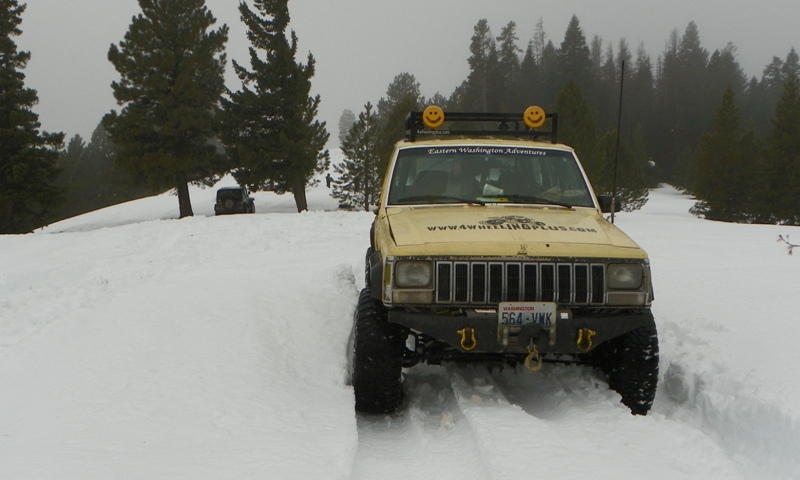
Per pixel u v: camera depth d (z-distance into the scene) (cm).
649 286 421
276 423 398
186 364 481
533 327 407
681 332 590
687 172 7338
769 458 370
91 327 564
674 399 499
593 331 413
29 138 3653
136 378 457
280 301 636
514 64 9881
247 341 524
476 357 471
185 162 3734
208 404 422
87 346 518
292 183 3972
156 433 379
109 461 340
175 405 419
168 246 1341
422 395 500
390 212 521
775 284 788
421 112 599
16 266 1199
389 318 418
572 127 2984
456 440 402
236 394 439
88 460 340
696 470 348
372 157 5212
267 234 1441
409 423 445
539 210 512
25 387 447
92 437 371
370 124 5266
